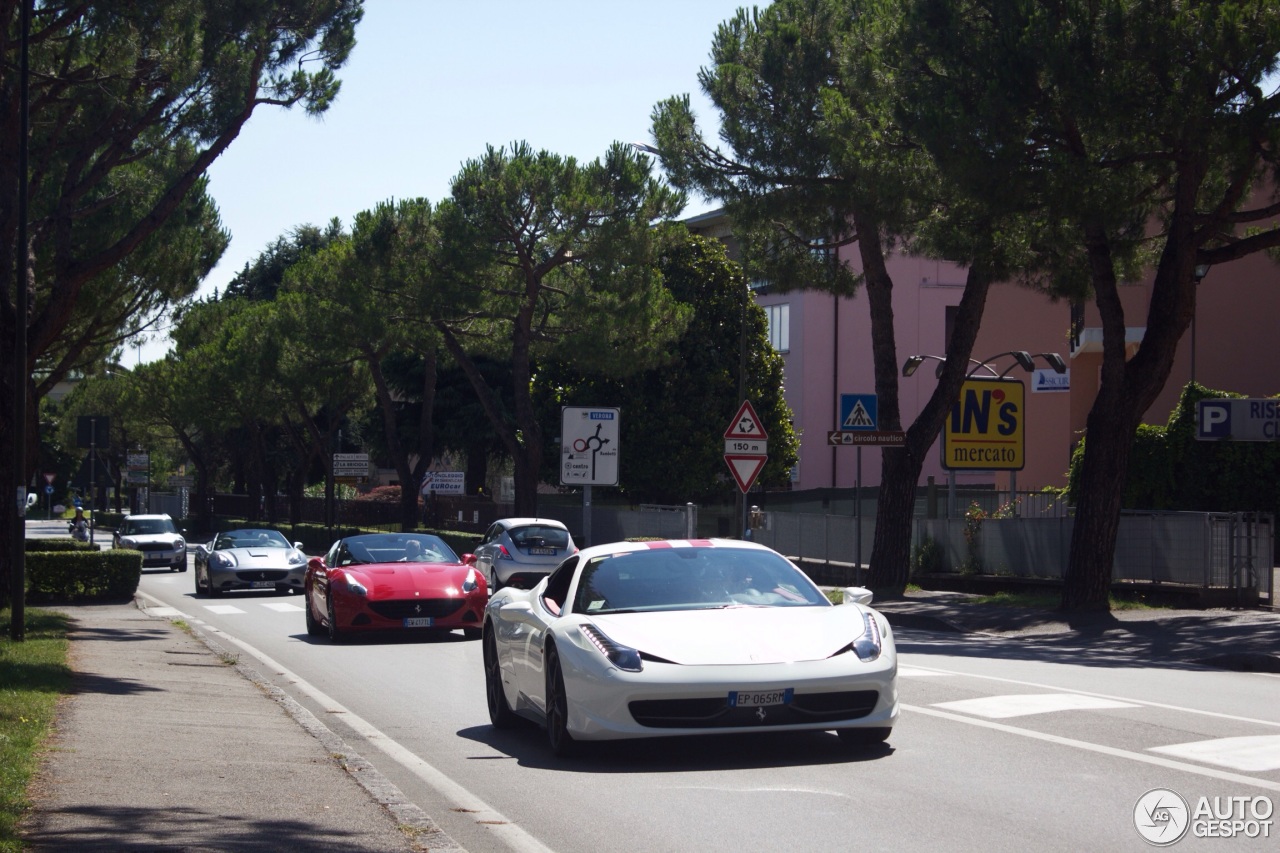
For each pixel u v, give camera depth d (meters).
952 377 26.81
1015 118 18.70
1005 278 23.12
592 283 37.75
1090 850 6.43
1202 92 17.38
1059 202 18.62
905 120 19.91
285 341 51.59
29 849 6.14
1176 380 35.06
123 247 20.92
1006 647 17.73
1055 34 18.33
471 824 7.27
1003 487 47.06
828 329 54.16
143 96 20.91
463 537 45.97
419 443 62.66
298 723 10.96
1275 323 34.50
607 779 8.44
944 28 19.66
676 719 8.35
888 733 8.98
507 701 10.63
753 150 24.56
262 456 67.38
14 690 11.64
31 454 21.81
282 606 27.03
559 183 36.09
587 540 26.78
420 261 38.97
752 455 24.12
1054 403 37.62
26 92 17.80
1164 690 12.51
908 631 21.28
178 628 20.92
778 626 8.85
